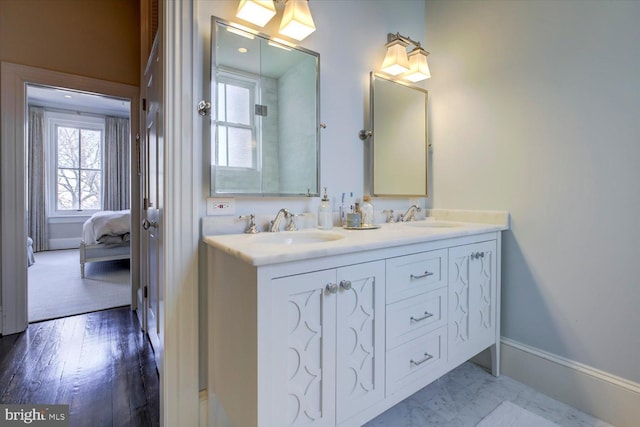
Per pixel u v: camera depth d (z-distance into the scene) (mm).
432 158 2211
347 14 1827
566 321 1581
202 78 1340
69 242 5797
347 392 1125
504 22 1808
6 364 1852
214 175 1355
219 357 1230
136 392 1597
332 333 1081
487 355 1907
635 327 1364
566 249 1578
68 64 2590
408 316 1324
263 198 1518
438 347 1461
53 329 2352
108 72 2762
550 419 1450
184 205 1264
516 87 1761
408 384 1328
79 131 5859
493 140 1868
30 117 5363
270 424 947
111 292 3232
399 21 2096
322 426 1061
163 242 1267
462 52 2021
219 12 1378
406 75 2051
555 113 1606
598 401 1460
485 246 1709
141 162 2367
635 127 1356
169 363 1244
